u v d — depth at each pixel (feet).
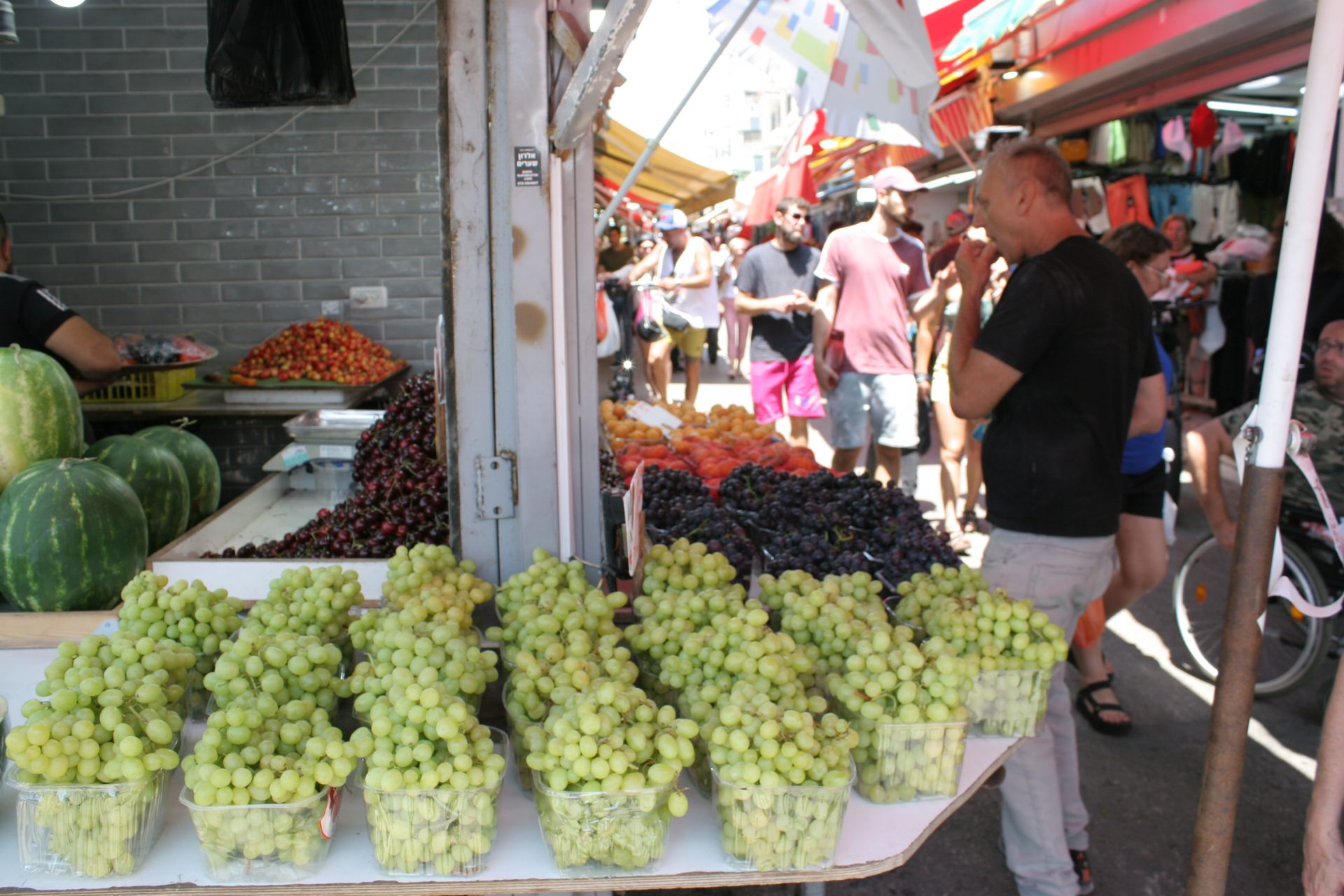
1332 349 12.28
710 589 7.21
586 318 9.98
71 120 20.42
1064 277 8.95
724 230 62.59
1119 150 25.39
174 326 21.31
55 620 8.21
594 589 7.11
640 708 5.66
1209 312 27.84
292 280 21.40
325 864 5.42
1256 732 13.82
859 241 19.94
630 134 25.26
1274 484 6.31
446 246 7.56
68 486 8.61
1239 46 17.87
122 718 5.44
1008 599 7.17
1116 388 9.18
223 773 5.16
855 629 6.77
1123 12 19.33
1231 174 27.20
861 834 5.85
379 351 20.42
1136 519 12.90
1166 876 10.77
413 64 20.80
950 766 6.16
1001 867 11.06
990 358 9.04
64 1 13.51
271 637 6.32
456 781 5.24
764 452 13.91
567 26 7.06
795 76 14.11
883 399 20.29
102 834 5.19
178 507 10.77
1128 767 12.97
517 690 6.09
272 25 12.16
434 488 10.27
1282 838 11.39
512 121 7.25
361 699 5.92
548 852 5.56
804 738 5.47
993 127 25.98
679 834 5.81
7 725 6.20
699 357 33.99
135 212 20.84
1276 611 15.62
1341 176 17.52
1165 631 17.40
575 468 10.03
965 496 25.09
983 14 16.94
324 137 20.94
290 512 12.99
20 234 20.74
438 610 6.70
